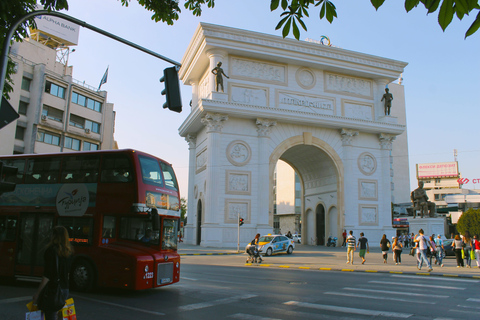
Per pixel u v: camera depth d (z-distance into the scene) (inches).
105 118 2298.2
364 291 505.0
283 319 343.3
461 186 4217.5
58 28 2187.5
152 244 495.2
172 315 358.3
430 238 905.5
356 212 1745.8
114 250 462.3
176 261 510.9
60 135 1891.0
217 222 1493.6
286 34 207.5
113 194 489.7
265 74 1676.9
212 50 1594.5
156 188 510.3
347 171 1743.4
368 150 1820.9
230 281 591.2
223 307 394.9
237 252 1311.5
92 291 474.3
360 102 1819.6
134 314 361.4
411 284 578.9
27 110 1774.1
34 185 539.8
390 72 1834.4
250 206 1561.3
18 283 557.0
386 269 794.8
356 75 1830.7
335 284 573.3
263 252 1205.7
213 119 1541.6
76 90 1988.2
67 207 508.1
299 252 1389.0
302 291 500.1
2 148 1638.8
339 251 1459.2
